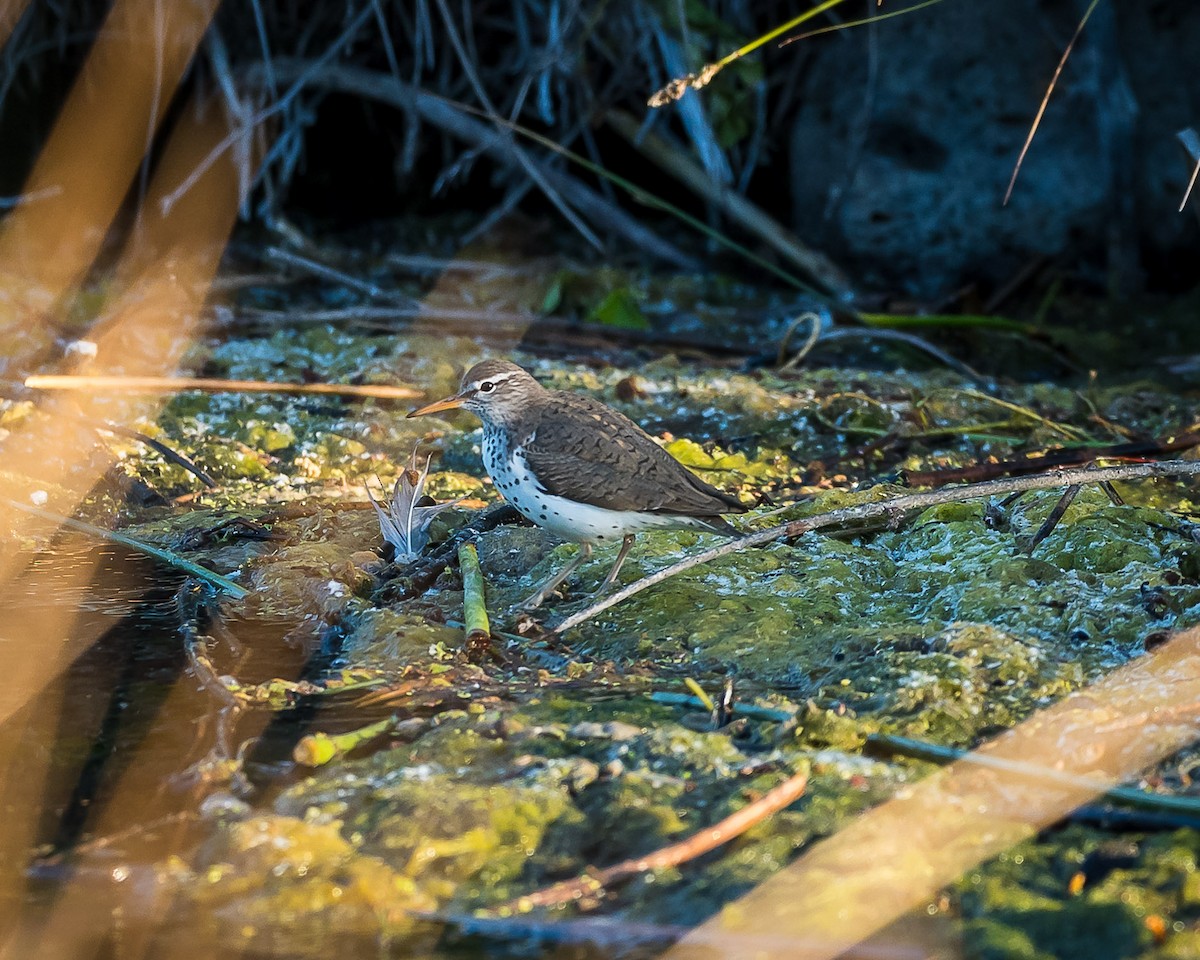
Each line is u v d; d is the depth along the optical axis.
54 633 8.91
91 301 16.80
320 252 19.02
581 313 17.78
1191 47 18.22
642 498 8.92
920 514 10.54
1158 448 11.68
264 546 10.52
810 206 19.42
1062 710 7.26
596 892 5.95
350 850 6.25
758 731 7.33
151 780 6.98
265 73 19.02
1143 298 18.44
